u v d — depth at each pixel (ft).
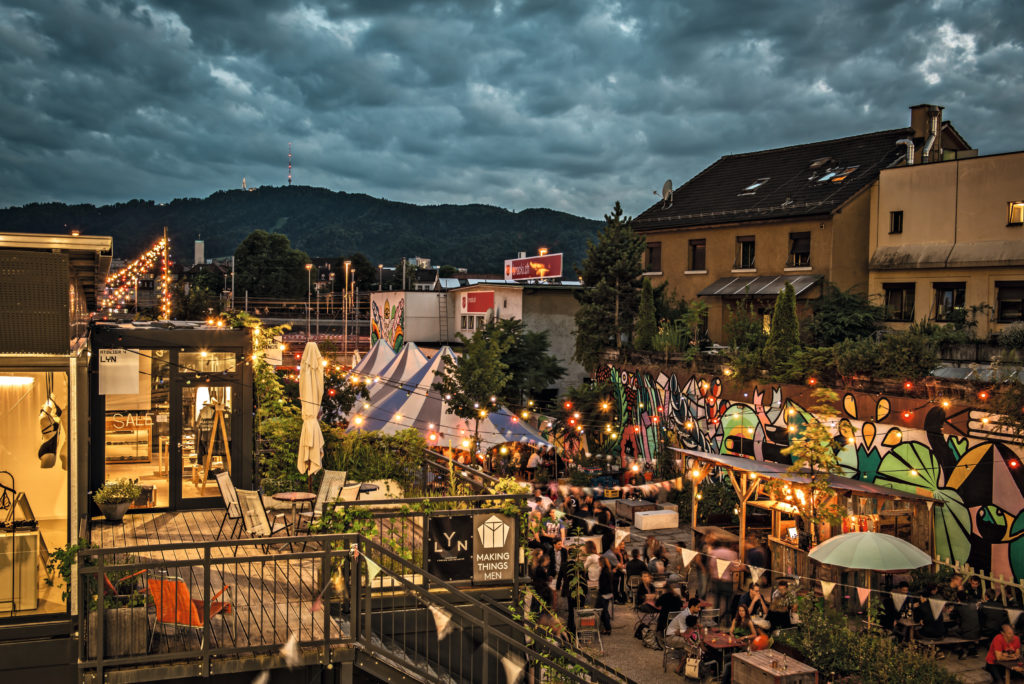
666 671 43.80
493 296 124.57
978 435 50.80
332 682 29.89
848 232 97.55
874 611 46.19
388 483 46.09
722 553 53.06
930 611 45.29
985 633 45.24
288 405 50.78
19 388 27.55
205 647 27.71
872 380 59.36
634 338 94.68
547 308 121.60
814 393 60.90
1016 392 47.96
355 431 48.62
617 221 102.42
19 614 27.22
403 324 146.72
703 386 77.36
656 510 69.67
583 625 46.62
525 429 70.33
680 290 115.65
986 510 50.21
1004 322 82.74
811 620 44.62
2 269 27.63
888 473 57.47
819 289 96.63
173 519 41.27
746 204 110.01
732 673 40.83
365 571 30.55
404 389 72.18
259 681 29.14
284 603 32.04
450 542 34.35
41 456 27.71
